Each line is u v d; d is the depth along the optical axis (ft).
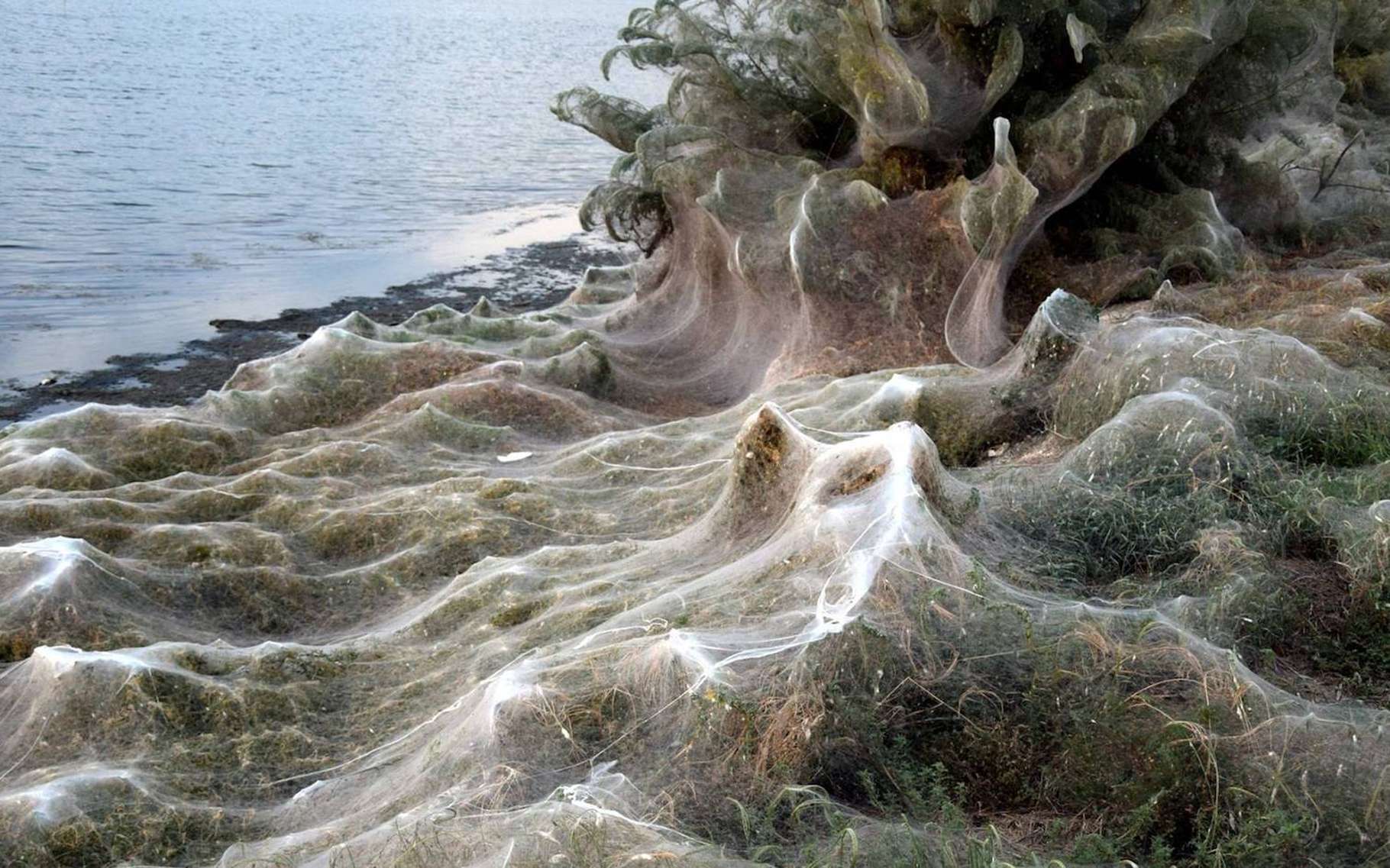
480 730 13.50
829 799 11.45
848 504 16.16
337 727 16.11
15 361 43.80
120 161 83.10
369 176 82.23
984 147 34.53
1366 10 44.52
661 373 35.83
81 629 18.33
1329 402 19.84
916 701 12.75
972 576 13.53
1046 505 17.42
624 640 14.79
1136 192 35.09
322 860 11.57
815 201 33.19
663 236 41.88
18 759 15.44
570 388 31.76
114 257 59.62
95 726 15.80
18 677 16.90
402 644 18.15
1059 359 23.88
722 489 21.99
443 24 213.25
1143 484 17.79
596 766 12.59
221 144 90.99
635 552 20.01
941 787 11.61
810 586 14.62
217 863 12.71
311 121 103.96
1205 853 10.73
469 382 29.35
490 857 10.38
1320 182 39.24
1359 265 32.50
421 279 56.75
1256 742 11.73
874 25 31.71
